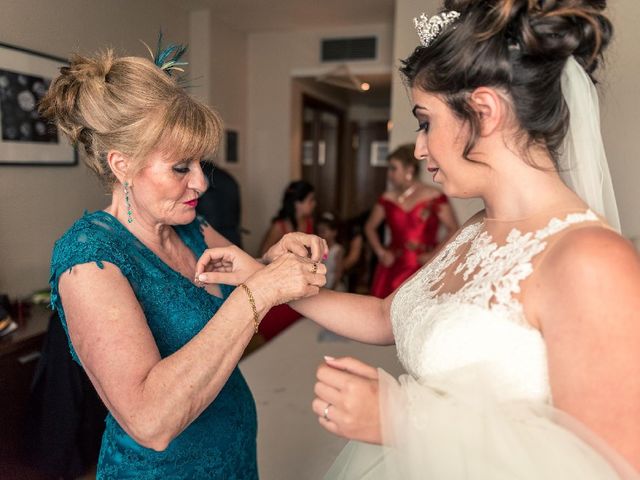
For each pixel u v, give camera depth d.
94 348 0.79
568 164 0.76
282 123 4.93
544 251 0.66
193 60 4.19
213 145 0.92
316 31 4.69
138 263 0.91
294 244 1.06
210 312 1.01
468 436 0.67
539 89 0.66
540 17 0.64
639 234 1.97
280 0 3.82
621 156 1.97
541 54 0.65
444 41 0.69
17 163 2.51
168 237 1.05
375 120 7.65
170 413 0.76
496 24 0.65
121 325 0.80
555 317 0.62
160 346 0.93
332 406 0.73
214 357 0.79
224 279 0.98
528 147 0.70
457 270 0.82
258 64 4.89
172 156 0.88
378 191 7.87
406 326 0.86
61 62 2.72
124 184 0.92
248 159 5.06
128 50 3.35
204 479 1.00
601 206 0.77
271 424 2.29
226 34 4.44
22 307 2.41
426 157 0.80
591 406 0.59
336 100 6.60
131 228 0.97
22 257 2.61
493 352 0.68
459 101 0.69
